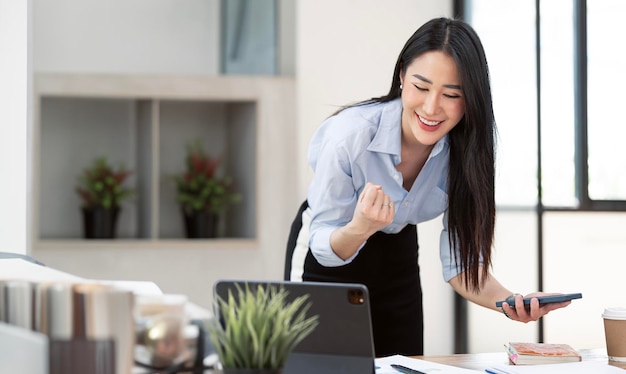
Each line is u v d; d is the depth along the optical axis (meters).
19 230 3.28
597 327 4.93
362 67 5.35
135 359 1.28
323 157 2.61
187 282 5.05
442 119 2.40
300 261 2.83
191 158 5.42
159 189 5.62
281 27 5.37
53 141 5.50
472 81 2.37
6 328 1.20
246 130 5.34
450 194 2.66
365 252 2.75
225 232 5.71
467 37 2.37
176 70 5.73
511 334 5.00
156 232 5.07
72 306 1.22
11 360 1.19
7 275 1.65
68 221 5.51
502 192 5.11
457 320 5.27
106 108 5.58
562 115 4.92
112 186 5.29
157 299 1.31
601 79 4.92
